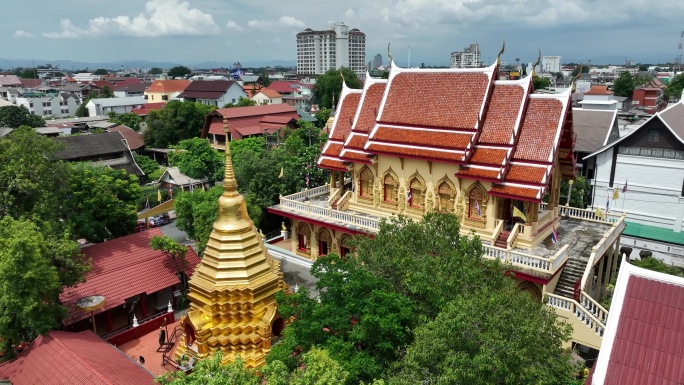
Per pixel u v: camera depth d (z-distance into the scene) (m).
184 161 83.69
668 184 55.09
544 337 20.67
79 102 183.38
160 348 34.84
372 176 47.00
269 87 198.75
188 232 48.31
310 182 62.97
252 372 19.70
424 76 44.81
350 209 49.59
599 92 95.12
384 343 21.11
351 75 178.62
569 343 32.19
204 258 30.61
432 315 23.72
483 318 19.33
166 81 187.50
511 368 18.30
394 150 43.38
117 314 40.59
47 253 31.45
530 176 36.59
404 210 44.91
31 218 36.47
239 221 30.28
